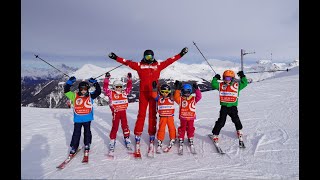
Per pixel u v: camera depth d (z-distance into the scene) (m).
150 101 5.70
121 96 5.77
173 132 5.74
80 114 5.29
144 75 5.74
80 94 5.35
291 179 4.26
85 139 5.30
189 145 5.96
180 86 5.91
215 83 6.02
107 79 5.84
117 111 5.72
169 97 5.69
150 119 5.70
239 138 5.84
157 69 5.80
